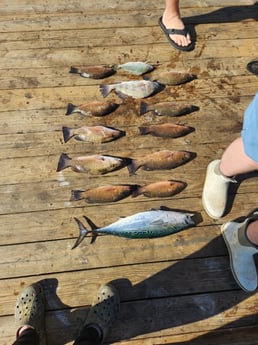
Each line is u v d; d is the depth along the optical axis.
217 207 1.92
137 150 2.10
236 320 1.75
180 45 2.42
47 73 2.31
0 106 2.18
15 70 2.31
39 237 1.87
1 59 2.33
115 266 1.83
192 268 1.84
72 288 1.78
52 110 2.19
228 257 1.87
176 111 2.19
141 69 2.32
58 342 1.68
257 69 2.39
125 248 1.86
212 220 1.95
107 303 1.70
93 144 2.10
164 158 2.04
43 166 2.03
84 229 1.86
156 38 2.47
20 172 2.01
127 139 2.12
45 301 1.75
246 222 1.75
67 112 2.18
